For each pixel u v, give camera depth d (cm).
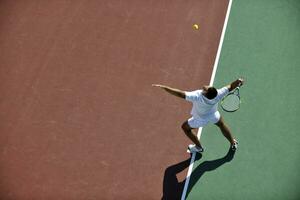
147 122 1000
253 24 1150
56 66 1098
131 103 1029
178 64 1084
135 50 1113
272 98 1028
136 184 922
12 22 1182
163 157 952
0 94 1055
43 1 1219
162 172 935
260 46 1110
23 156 963
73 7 1203
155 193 912
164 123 996
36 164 952
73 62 1102
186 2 1197
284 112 1009
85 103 1034
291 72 1068
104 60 1101
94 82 1066
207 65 1080
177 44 1120
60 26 1170
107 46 1125
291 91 1038
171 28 1150
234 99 969
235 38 1126
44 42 1141
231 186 917
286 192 911
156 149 963
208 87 812
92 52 1117
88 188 920
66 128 1000
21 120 1016
